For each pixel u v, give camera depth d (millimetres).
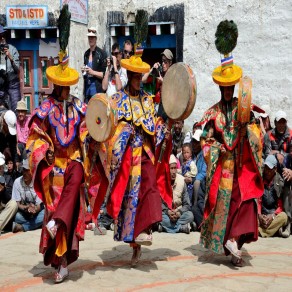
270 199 8375
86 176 6000
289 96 10766
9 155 9047
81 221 5793
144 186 6184
